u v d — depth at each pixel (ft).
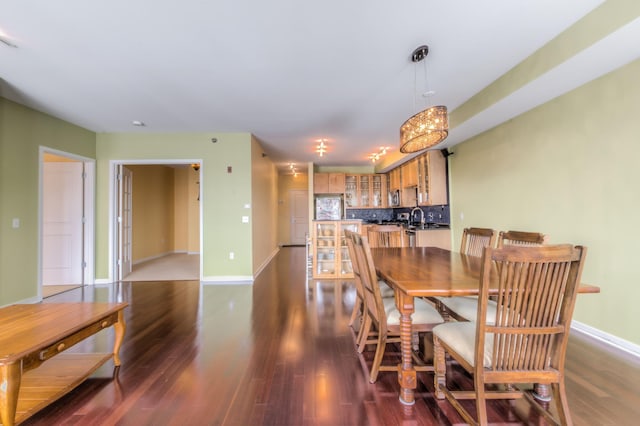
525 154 10.23
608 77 7.38
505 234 7.55
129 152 14.99
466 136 13.35
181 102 11.07
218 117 12.80
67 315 5.95
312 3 5.94
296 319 9.42
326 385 5.71
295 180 31.45
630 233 6.95
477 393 4.14
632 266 6.91
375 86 9.80
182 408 5.03
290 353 7.06
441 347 5.41
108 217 14.92
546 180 9.34
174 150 15.11
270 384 5.74
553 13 6.25
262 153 19.01
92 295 12.52
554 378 4.17
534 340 4.16
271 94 10.41
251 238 15.24
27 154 11.27
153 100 10.85
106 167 14.92
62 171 14.52
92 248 14.60
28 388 5.20
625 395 5.26
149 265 20.31
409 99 10.91
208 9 6.07
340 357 6.86
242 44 7.36
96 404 5.15
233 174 15.24
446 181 15.92
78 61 8.07
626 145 6.99
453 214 15.42
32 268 11.37
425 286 4.91
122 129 14.46
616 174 7.23
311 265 16.38
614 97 7.23
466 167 14.15
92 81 9.28
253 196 15.75
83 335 5.51
